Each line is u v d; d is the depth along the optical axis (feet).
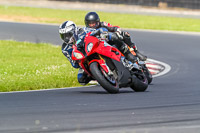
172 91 101.86
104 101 81.35
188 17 441.27
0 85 107.24
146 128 55.16
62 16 365.20
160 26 318.65
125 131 53.11
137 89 99.96
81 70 98.37
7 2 553.23
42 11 424.87
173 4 558.15
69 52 94.73
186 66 164.76
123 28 293.84
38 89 109.29
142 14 455.63
